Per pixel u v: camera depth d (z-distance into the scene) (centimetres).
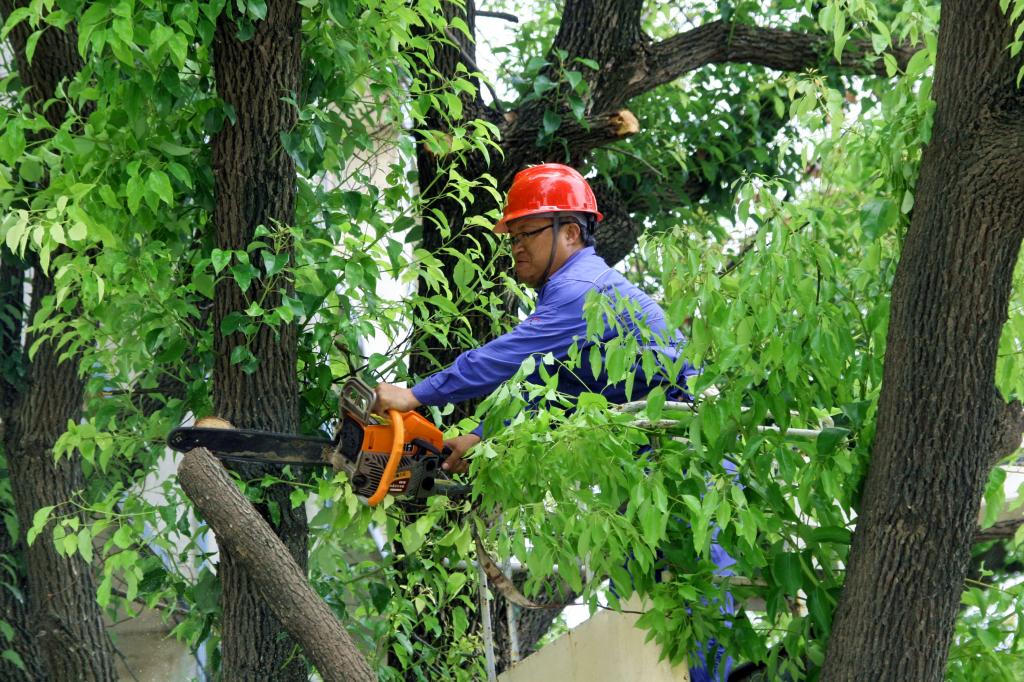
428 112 749
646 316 426
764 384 442
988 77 396
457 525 518
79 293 558
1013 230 399
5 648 742
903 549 401
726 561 498
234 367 504
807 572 427
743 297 411
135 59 494
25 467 700
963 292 400
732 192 990
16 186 528
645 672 452
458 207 736
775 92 945
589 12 787
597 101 796
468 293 612
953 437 401
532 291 707
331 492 478
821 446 420
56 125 630
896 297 415
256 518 436
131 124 493
